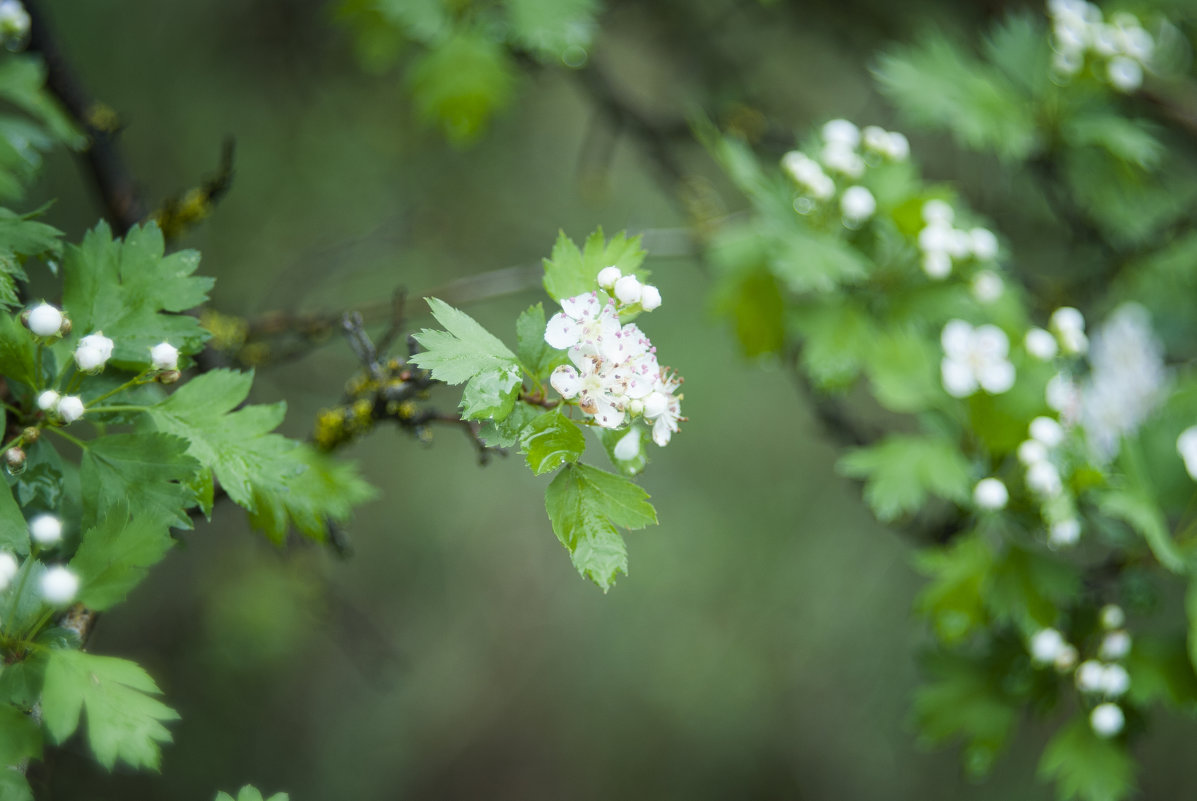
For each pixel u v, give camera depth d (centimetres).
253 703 596
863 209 288
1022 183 491
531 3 312
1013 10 405
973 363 280
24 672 154
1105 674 275
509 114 501
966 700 285
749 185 291
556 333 163
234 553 528
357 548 651
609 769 724
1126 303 385
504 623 724
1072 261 446
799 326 299
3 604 157
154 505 171
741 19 514
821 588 701
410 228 444
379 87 484
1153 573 285
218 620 517
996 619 276
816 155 301
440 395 495
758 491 708
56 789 409
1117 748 279
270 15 472
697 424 673
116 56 458
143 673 157
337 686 659
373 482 638
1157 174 422
